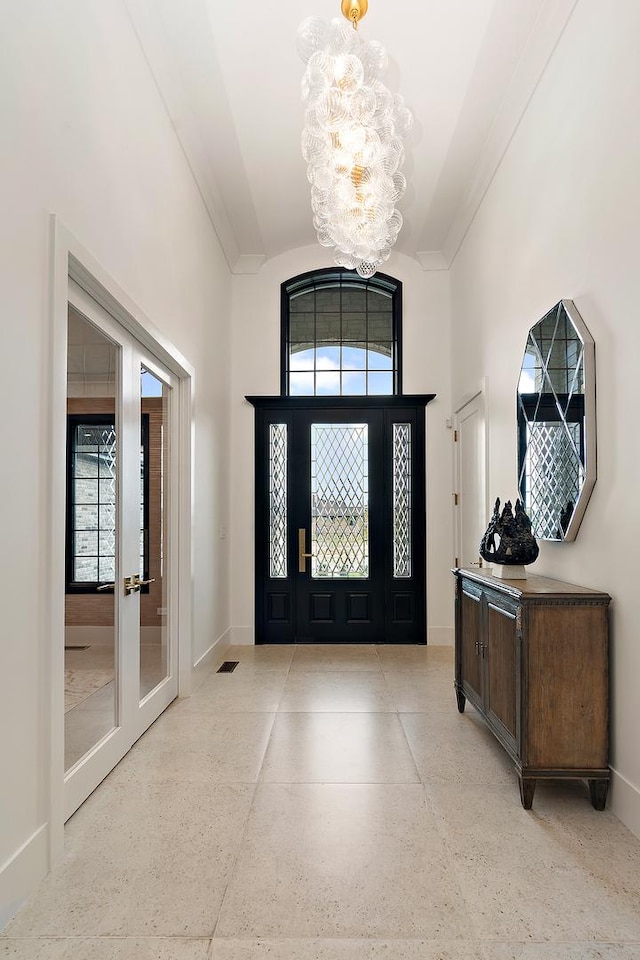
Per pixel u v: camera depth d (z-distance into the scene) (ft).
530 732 8.01
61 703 6.78
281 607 19.01
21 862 5.96
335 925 5.66
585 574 8.82
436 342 19.12
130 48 9.28
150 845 7.05
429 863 6.70
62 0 6.98
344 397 18.92
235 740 10.43
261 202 16.15
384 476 19.06
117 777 8.91
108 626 9.14
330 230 10.04
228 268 18.47
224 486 17.65
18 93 6.01
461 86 11.61
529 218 11.21
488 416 14.16
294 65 11.03
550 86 10.12
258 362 19.16
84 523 8.15
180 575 13.08
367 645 18.53
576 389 8.81
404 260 19.31
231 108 12.25
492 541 10.42
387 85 11.55
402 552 19.07
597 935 5.54
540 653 8.02
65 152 7.07
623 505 7.73
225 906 5.93
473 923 5.69
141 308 9.84
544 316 10.11
